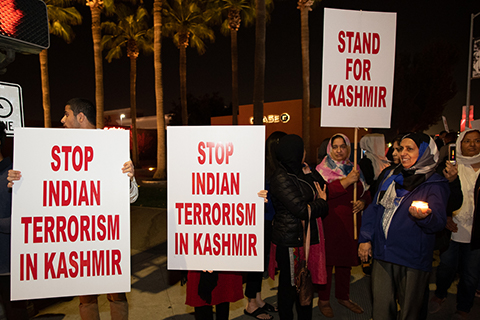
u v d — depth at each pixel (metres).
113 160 1.90
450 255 3.03
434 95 29.39
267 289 3.62
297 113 24.03
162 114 15.95
